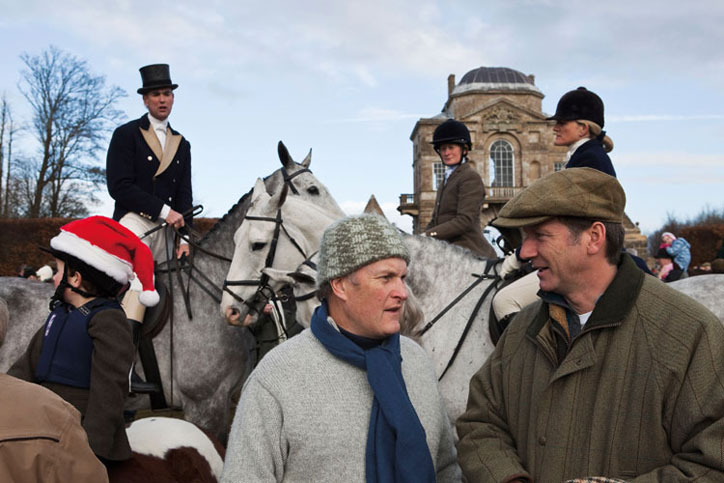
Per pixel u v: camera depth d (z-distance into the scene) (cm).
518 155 4191
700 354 168
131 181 491
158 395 454
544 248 191
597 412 178
